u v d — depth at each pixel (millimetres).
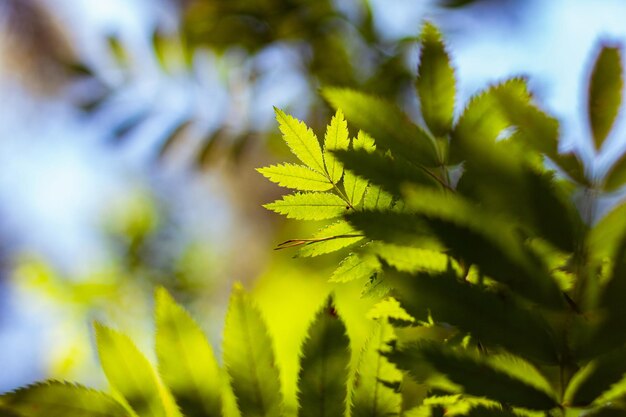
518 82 741
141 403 751
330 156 738
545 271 706
